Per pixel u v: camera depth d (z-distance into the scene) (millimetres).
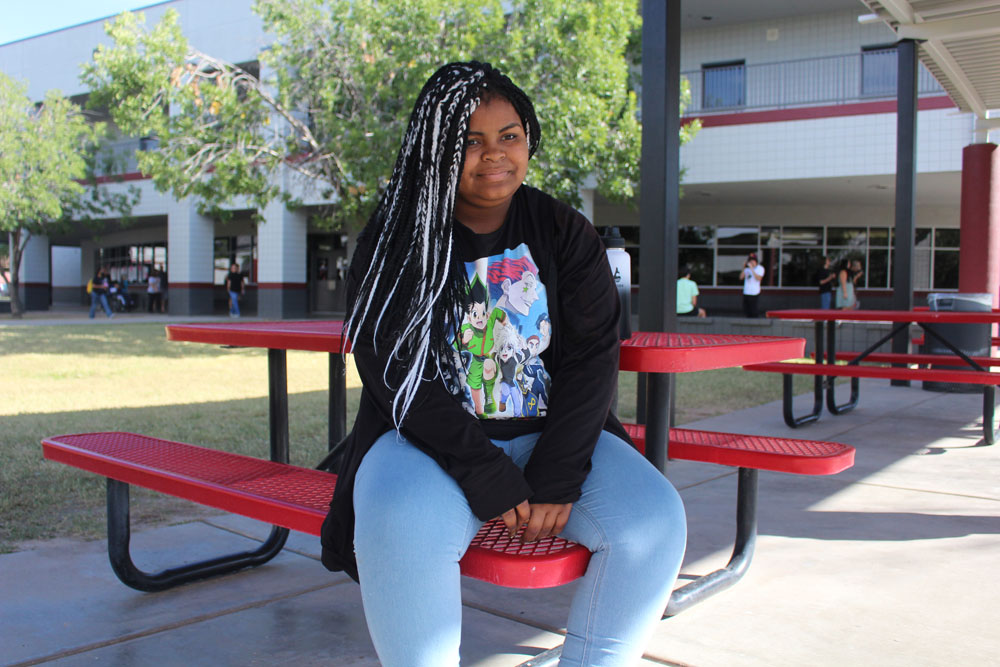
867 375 5480
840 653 2221
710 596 2623
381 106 13000
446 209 1666
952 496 3971
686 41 21359
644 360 2127
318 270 29516
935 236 23188
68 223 25422
